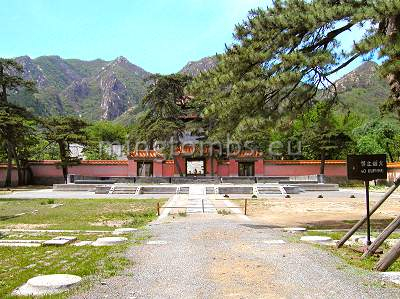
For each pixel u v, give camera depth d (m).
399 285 6.72
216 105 14.93
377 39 12.49
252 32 14.80
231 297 6.17
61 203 26.31
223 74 14.87
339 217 18.39
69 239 11.77
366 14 12.33
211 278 7.24
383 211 20.77
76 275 7.37
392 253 7.63
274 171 49.78
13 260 8.98
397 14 12.51
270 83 13.70
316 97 15.97
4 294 6.34
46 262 8.74
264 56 14.24
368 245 9.27
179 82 50.91
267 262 8.42
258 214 19.91
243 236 12.20
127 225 16.03
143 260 8.77
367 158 9.79
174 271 7.76
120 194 35.22
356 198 30.14
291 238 11.65
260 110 15.13
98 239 11.41
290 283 6.87
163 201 27.80
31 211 21.61
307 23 13.46
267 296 6.20
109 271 7.72
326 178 49.59
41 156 62.47
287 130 16.02
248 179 44.25
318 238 11.20
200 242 11.09
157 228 14.45
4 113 44.03
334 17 13.05
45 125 49.09
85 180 44.31
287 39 14.28
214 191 35.66
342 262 8.35
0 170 47.31
